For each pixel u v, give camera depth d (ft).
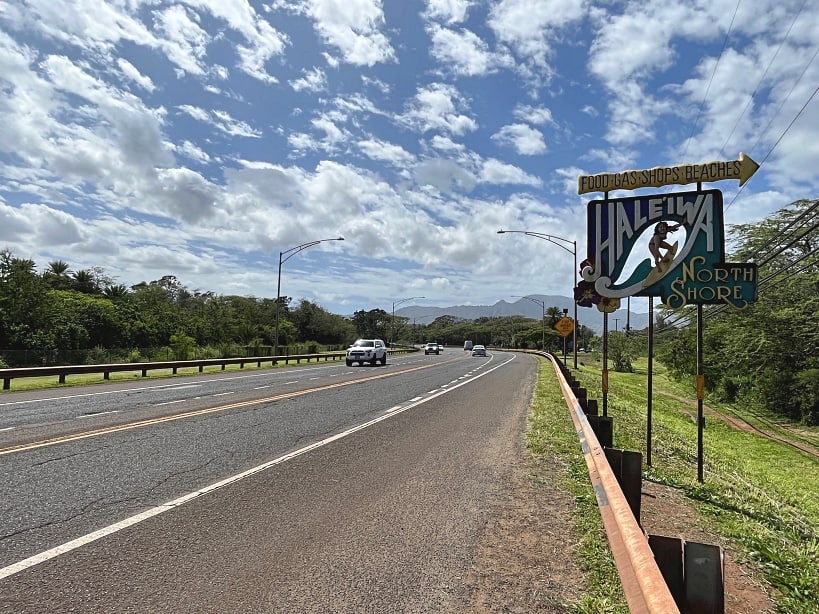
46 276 154.92
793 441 65.21
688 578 8.68
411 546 15.30
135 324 165.48
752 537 18.40
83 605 11.46
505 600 12.22
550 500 20.06
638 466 17.49
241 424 35.24
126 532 15.80
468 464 25.62
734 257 98.43
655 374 179.11
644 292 26.91
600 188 27.48
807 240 85.71
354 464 25.07
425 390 62.13
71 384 66.03
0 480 20.97
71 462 24.06
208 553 14.44
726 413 88.33
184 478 21.80
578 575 13.62
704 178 26.02
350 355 118.93
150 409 42.04
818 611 13.41
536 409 45.93
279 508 18.35
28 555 13.99
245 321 230.89
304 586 12.66
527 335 364.38
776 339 83.87
